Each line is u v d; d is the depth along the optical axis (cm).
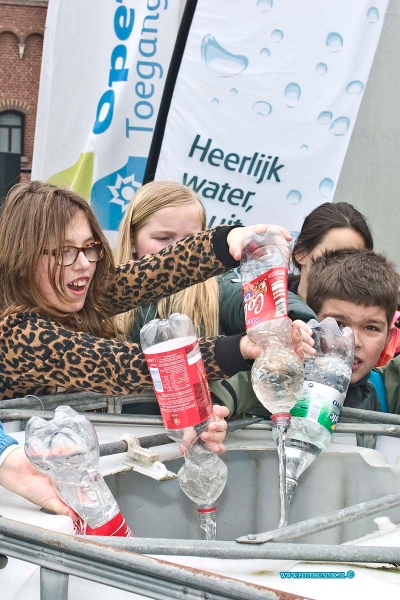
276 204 484
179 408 129
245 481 156
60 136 550
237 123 477
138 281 187
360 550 88
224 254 178
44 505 113
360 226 263
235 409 167
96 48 540
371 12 473
